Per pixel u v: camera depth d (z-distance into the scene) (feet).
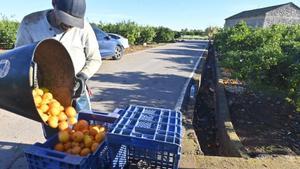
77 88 8.93
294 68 17.02
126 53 62.44
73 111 8.96
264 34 34.81
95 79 31.17
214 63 50.62
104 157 7.72
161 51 76.02
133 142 6.72
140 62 48.24
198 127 20.18
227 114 18.61
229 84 28.40
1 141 13.58
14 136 14.24
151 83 30.83
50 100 8.55
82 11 8.90
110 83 29.55
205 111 23.62
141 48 83.51
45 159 6.91
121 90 26.66
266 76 18.43
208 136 18.88
